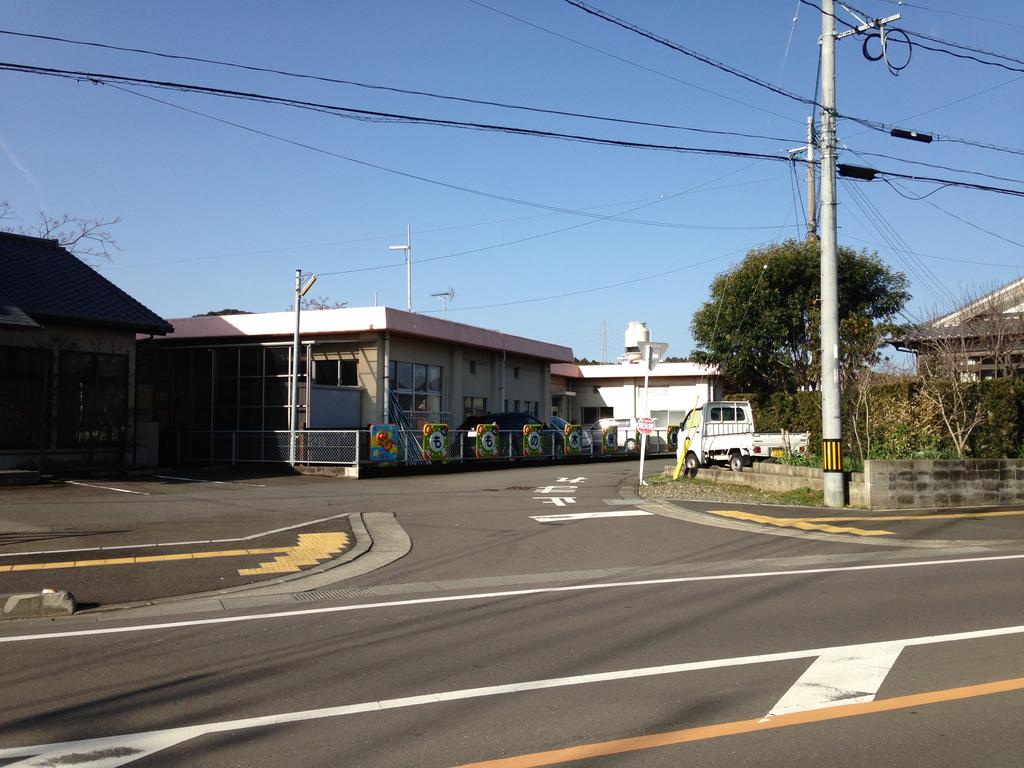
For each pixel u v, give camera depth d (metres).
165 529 13.66
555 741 4.88
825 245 17.00
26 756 4.71
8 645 7.21
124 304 23.70
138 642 7.30
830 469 17.06
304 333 29.27
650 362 21.81
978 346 24.67
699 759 4.61
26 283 22.16
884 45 16.16
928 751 4.70
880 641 7.07
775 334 30.64
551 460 33.12
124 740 4.95
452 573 10.70
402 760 4.62
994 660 6.47
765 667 6.34
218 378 30.44
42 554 11.42
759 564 11.30
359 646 7.10
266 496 18.55
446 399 33.56
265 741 4.91
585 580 10.22
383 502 17.62
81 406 22.47
